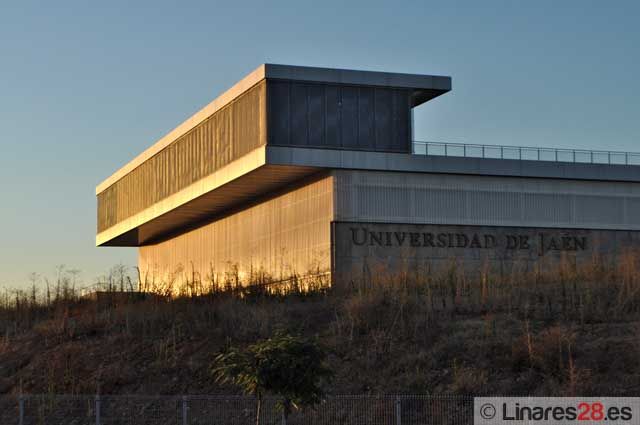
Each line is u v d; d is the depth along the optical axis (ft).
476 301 143.54
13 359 148.46
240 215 231.71
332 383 125.08
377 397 117.08
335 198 190.49
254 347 99.76
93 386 134.41
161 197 248.73
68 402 127.44
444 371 124.47
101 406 126.11
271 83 191.42
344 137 193.26
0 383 140.97
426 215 194.59
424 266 190.49
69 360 143.43
